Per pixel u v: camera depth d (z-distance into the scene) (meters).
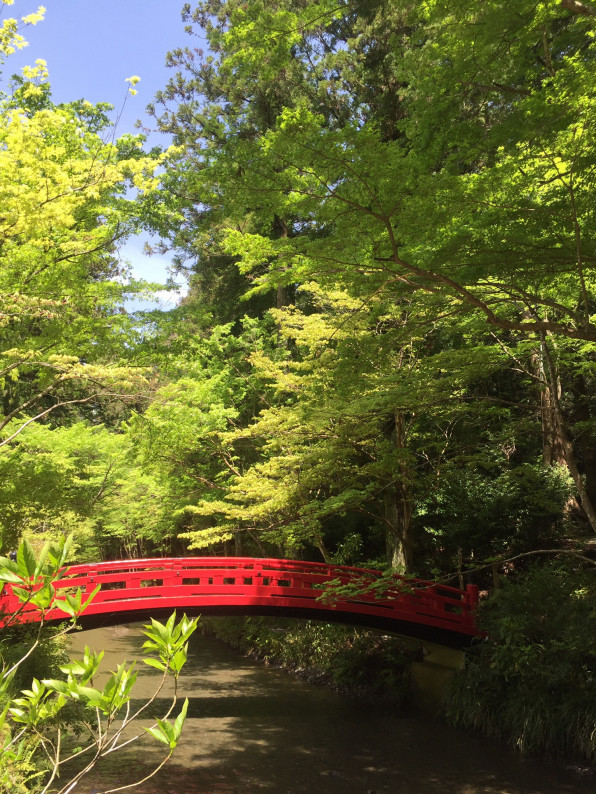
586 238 7.20
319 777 10.13
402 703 13.87
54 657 10.34
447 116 7.12
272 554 21.42
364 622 13.48
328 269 8.01
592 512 10.80
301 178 7.12
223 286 23.64
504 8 5.97
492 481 14.93
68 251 10.99
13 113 7.29
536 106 6.09
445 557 16.48
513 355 12.33
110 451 19.34
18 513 11.13
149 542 33.41
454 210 7.11
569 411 17.95
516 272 7.86
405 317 12.80
